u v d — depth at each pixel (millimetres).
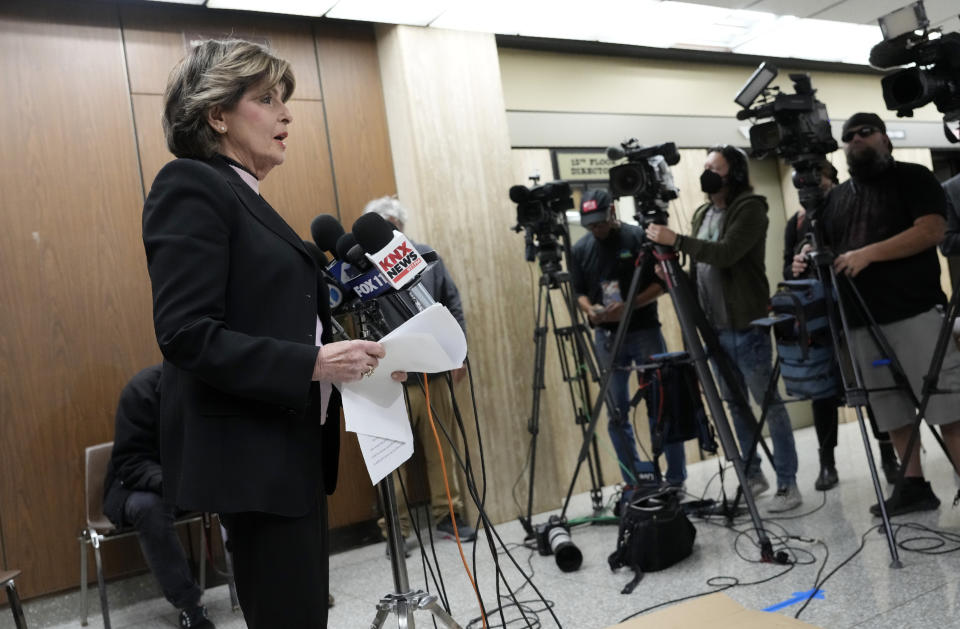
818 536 3205
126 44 3941
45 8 3770
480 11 4496
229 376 1156
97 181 3822
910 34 2912
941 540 2883
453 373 4125
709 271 4078
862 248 3275
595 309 4285
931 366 2881
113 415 3760
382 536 4348
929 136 7762
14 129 3660
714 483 4645
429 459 4270
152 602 3729
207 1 3996
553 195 3773
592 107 5578
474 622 2701
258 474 1206
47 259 3684
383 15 4367
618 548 3168
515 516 4500
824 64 6914
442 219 4480
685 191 5992
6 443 3527
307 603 1248
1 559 3469
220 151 1369
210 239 1206
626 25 5168
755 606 2516
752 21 5504
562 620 2648
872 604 2377
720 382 4023
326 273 1614
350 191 4496
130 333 3836
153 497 3160
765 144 3289
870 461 2805
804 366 3312
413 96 4465
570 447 5062
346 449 4320
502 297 4633
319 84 4465
